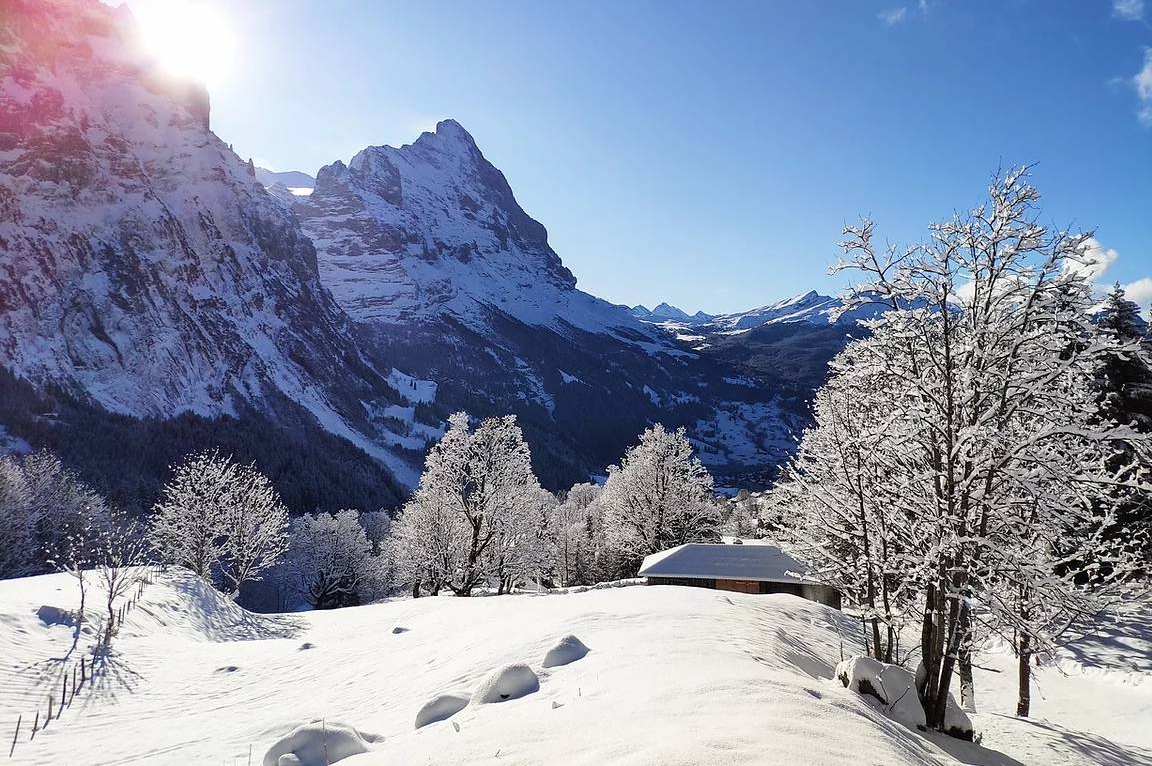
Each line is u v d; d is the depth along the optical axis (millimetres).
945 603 11375
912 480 12141
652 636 12695
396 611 28000
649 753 4953
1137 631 24406
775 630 16797
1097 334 11398
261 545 45844
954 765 7309
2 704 13680
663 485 50688
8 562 51969
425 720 9414
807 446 16172
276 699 14508
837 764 4891
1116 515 15289
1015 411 11555
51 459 72938
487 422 41688
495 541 40844
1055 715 18312
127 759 10266
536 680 9758
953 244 11945
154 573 29203
